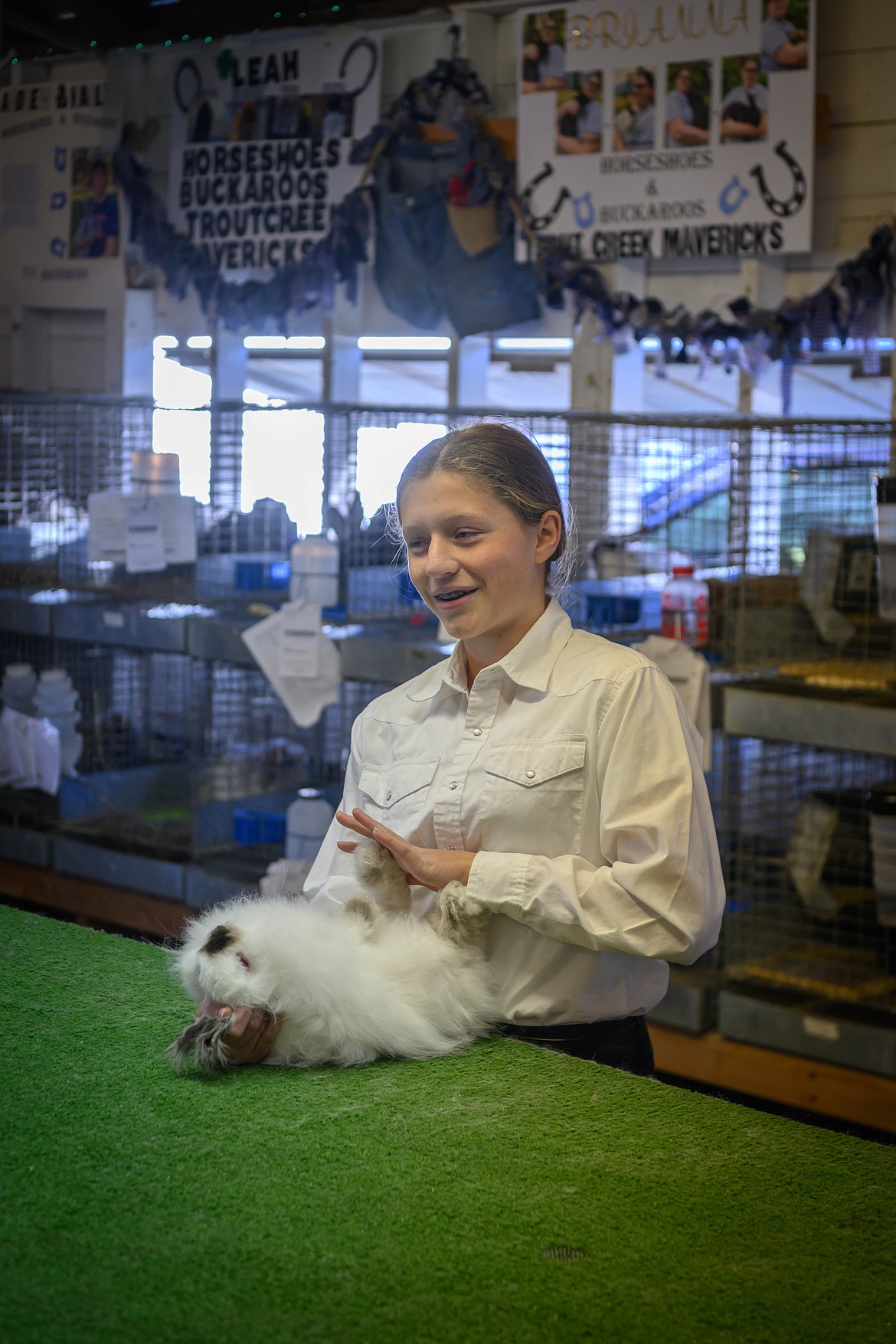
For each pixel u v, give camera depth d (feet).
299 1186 3.48
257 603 13.76
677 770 4.70
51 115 17.74
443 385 19.60
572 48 13.69
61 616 14.25
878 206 12.61
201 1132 3.79
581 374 14.29
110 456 16.72
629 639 11.71
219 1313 2.90
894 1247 3.27
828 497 11.34
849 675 10.06
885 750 9.30
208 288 16.76
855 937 10.68
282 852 13.25
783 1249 3.25
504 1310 2.94
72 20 17.25
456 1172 3.58
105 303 17.67
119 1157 3.62
